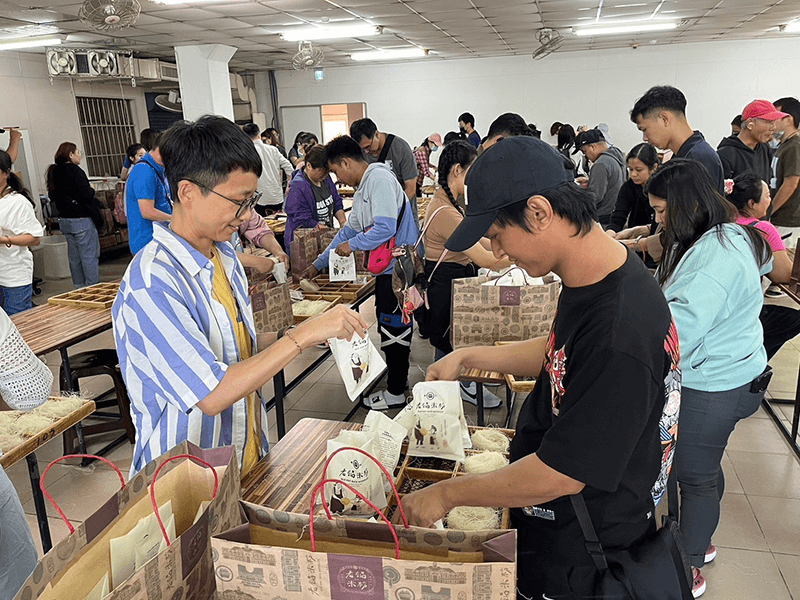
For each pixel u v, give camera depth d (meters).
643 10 7.59
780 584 2.10
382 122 13.11
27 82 8.52
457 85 12.52
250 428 1.43
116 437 3.29
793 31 9.80
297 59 8.04
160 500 0.99
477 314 2.34
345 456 1.11
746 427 3.21
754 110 3.53
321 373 4.14
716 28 9.30
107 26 4.71
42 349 2.54
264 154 6.99
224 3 6.12
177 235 1.24
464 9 6.98
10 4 5.76
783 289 2.89
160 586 0.82
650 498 1.02
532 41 10.07
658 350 0.90
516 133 3.36
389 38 9.12
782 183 4.46
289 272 3.59
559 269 0.96
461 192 3.06
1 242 3.75
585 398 0.88
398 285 3.01
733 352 1.74
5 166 3.77
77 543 0.82
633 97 11.76
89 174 9.81
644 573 0.96
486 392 3.49
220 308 1.29
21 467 2.99
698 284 1.68
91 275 6.63
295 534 0.93
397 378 3.51
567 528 1.02
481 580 0.78
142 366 1.17
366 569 0.80
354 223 3.28
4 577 1.27
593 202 0.93
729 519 2.45
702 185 1.73
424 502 1.01
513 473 0.94
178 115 11.44
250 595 0.86
